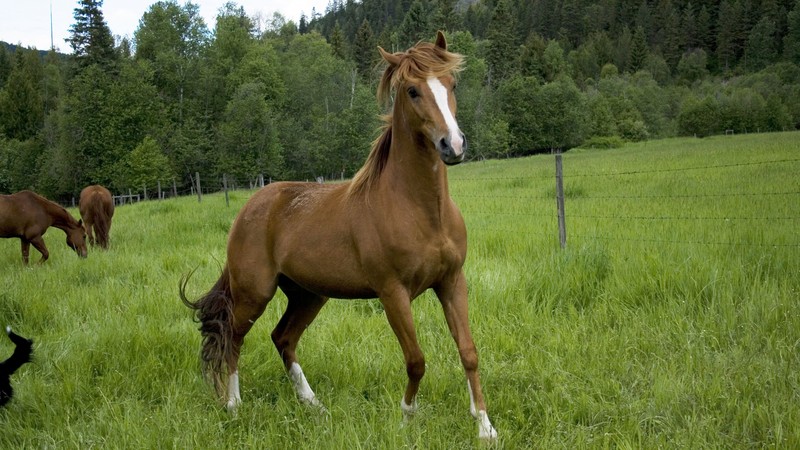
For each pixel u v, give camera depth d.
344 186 3.80
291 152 49.88
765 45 109.75
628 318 4.73
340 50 85.75
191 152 48.09
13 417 3.78
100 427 3.54
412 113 3.11
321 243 3.62
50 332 5.32
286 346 4.14
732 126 69.56
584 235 7.48
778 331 4.16
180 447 3.25
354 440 3.14
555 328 4.63
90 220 11.62
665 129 77.12
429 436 3.17
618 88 84.19
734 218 7.59
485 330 4.71
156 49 54.94
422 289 3.38
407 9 149.75
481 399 3.25
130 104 47.22
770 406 3.13
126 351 4.60
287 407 3.74
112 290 6.39
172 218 14.36
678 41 124.31
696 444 2.86
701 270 5.22
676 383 3.49
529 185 16.83
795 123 72.75
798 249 5.77
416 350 3.30
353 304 5.73
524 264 6.25
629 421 3.15
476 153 57.16
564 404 3.49
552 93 68.12
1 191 55.78
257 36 86.69
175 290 6.33
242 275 4.05
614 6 137.38
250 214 4.11
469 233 8.38
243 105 45.03
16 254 11.08
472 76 71.00
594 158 34.47
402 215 3.23
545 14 138.50
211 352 3.95
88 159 47.12
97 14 52.88
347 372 4.20
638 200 11.14
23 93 63.97
